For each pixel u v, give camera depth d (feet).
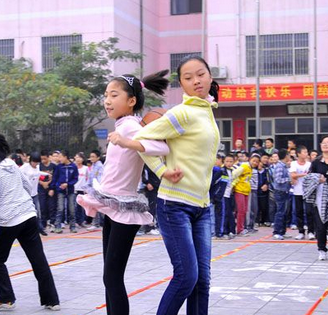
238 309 18.97
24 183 20.13
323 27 67.21
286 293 21.26
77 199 14.67
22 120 53.62
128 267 26.99
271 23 68.69
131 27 73.72
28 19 72.69
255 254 30.96
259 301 20.06
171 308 13.07
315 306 19.24
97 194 14.29
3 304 19.47
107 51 66.64
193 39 78.79
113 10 69.77
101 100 66.64
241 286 22.53
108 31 69.92
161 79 15.10
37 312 19.04
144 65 76.18
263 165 45.50
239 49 69.26
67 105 62.23
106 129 69.46
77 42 69.56
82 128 67.21
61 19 71.56
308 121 68.85
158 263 28.14
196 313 13.78
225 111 71.36
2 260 19.53
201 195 13.51
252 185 41.78
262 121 70.54
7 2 73.41
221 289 21.98
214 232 38.11
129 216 14.06
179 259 13.05
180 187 13.23
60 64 65.72
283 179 37.50
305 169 38.17
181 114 12.95
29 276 25.30
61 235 41.39
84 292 21.95
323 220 28.43
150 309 19.02
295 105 68.13
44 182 43.16
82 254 31.73
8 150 19.94
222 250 32.60
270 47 68.80
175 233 13.12
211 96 14.15
